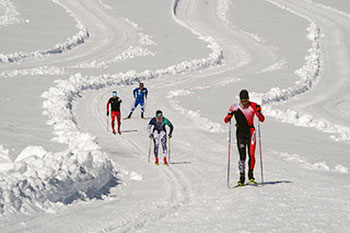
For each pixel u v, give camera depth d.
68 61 83.88
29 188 14.27
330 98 77.31
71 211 14.62
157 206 16.33
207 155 32.34
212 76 85.69
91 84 64.81
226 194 18.28
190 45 107.69
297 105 69.56
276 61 101.31
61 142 30.56
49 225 12.74
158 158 29.94
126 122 45.66
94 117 46.38
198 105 59.91
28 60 80.00
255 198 16.69
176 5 149.62
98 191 18.28
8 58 76.69
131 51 95.69
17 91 53.59
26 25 105.12
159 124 27.81
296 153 35.25
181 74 85.50
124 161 27.70
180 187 20.66
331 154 36.00
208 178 23.19
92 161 19.06
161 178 22.97
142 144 35.12
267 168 27.45
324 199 16.59
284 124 52.16
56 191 15.13
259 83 80.81
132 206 16.09
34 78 64.69
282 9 152.75
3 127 34.09
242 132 20.00
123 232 12.59
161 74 81.81
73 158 18.14
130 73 75.81
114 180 20.89
